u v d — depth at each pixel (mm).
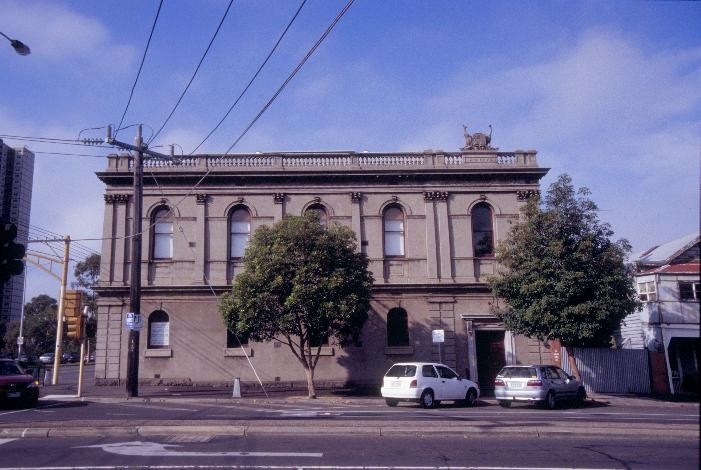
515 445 11953
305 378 29391
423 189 31203
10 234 13453
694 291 31141
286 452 11078
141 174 25328
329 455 10820
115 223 30453
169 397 25094
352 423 13852
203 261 30141
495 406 23344
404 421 14641
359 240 30609
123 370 29453
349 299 24812
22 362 41875
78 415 18125
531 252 25656
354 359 29578
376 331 29891
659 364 29828
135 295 24828
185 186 30734
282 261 24922
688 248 33188
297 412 19172
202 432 13266
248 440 12438
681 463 10344
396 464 10102
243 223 30953
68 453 10984
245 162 31344
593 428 13406
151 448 11484
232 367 29422
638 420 16609
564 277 24672
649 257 36469
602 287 24688
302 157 31391
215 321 29812
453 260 30719
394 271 30578
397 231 31156
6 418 17266
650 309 31172
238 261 30406
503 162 31938
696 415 18844
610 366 29609
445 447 11695
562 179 26188
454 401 23422
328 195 31016
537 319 25109
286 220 25984
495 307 29688
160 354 29328
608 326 25250
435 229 30922
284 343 26969
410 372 22016
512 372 22391
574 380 23344
